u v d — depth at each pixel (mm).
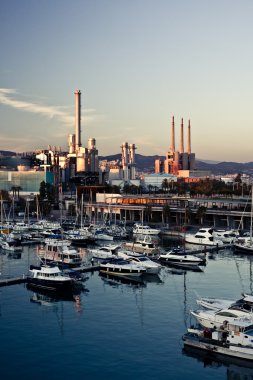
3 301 104438
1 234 192250
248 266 143000
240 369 70562
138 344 78812
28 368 70562
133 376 67750
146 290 113688
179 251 149625
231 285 117875
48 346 78500
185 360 72938
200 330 78438
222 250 173500
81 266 137500
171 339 80812
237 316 79438
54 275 114750
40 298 106938
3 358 74062
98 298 106750
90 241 185375
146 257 139625
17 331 85438
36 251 167500
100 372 69062
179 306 99188
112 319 91312
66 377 67562
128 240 195000
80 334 83625
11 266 141000
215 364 71938
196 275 130625
